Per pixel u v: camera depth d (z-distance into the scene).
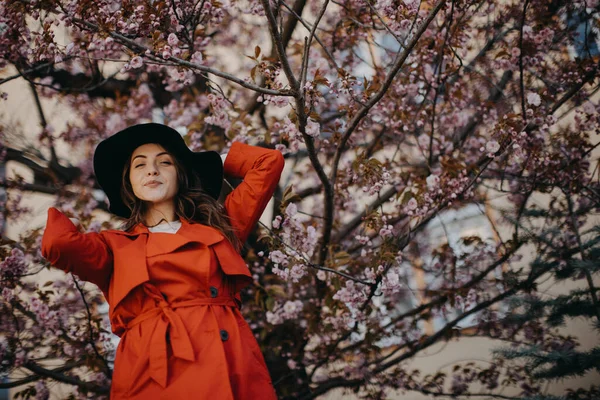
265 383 2.28
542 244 4.62
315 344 5.00
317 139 3.81
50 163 5.30
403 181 4.37
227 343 2.24
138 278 2.27
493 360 5.41
